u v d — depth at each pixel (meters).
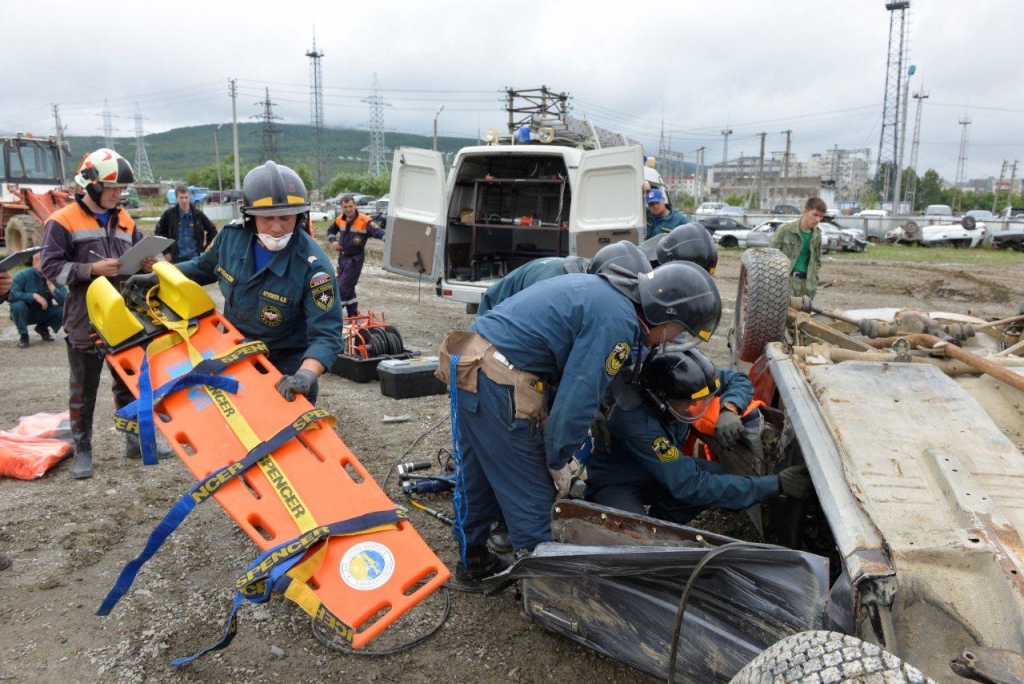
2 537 3.68
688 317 2.73
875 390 2.71
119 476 4.46
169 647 2.88
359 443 5.15
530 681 2.77
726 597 2.16
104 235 4.21
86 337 4.18
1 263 3.27
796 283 6.98
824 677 1.63
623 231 7.29
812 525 3.28
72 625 3.00
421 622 3.12
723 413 3.30
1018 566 1.87
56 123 67.88
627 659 2.50
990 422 2.48
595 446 3.31
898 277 16.28
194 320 3.20
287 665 2.81
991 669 1.60
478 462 3.12
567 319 2.71
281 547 2.36
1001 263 19.77
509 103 10.82
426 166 8.17
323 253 3.29
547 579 2.65
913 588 1.89
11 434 4.77
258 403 2.89
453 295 8.12
